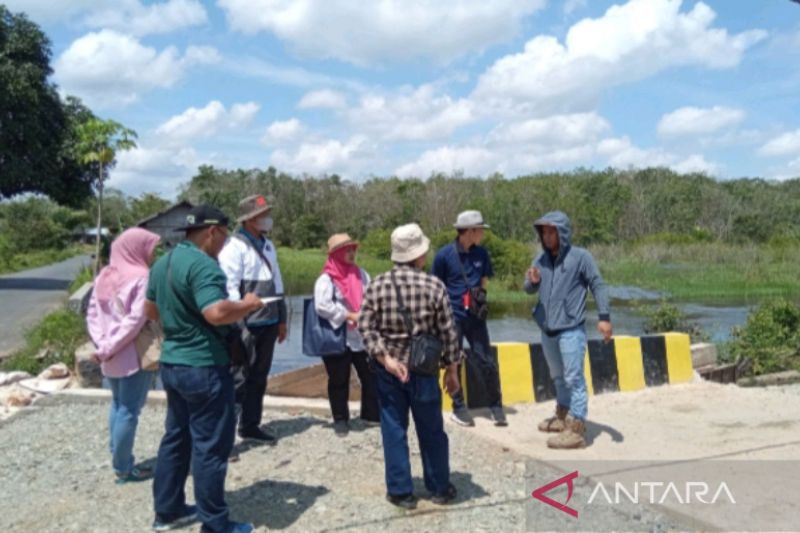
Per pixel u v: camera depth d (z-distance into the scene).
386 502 4.46
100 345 4.62
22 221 59.91
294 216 58.47
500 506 4.41
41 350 10.16
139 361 4.69
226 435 3.94
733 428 6.22
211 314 3.73
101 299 4.72
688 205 55.84
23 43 24.41
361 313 4.42
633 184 61.66
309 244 57.12
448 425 6.20
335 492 4.64
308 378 7.32
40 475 5.08
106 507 4.48
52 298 19.72
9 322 14.57
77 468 5.21
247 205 5.45
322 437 5.80
